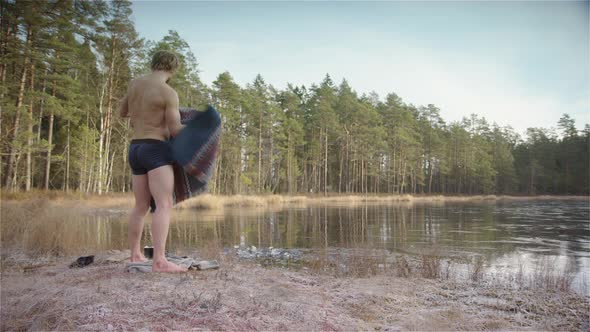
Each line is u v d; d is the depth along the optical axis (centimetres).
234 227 1340
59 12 2561
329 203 4253
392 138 6756
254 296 298
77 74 3450
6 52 2353
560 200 5744
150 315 239
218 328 227
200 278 342
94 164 3244
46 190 2602
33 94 2461
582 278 554
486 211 2602
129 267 361
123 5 2972
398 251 815
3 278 336
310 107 6781
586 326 321
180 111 388
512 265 662
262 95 5278
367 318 291
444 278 532
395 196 5891
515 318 336
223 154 4675
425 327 276
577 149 7981
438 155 7412
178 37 3428
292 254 770
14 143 2264
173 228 1281
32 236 632
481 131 8981
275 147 5559
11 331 218
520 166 8781
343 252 785
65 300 255
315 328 249
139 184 377
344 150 6650
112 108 3194
